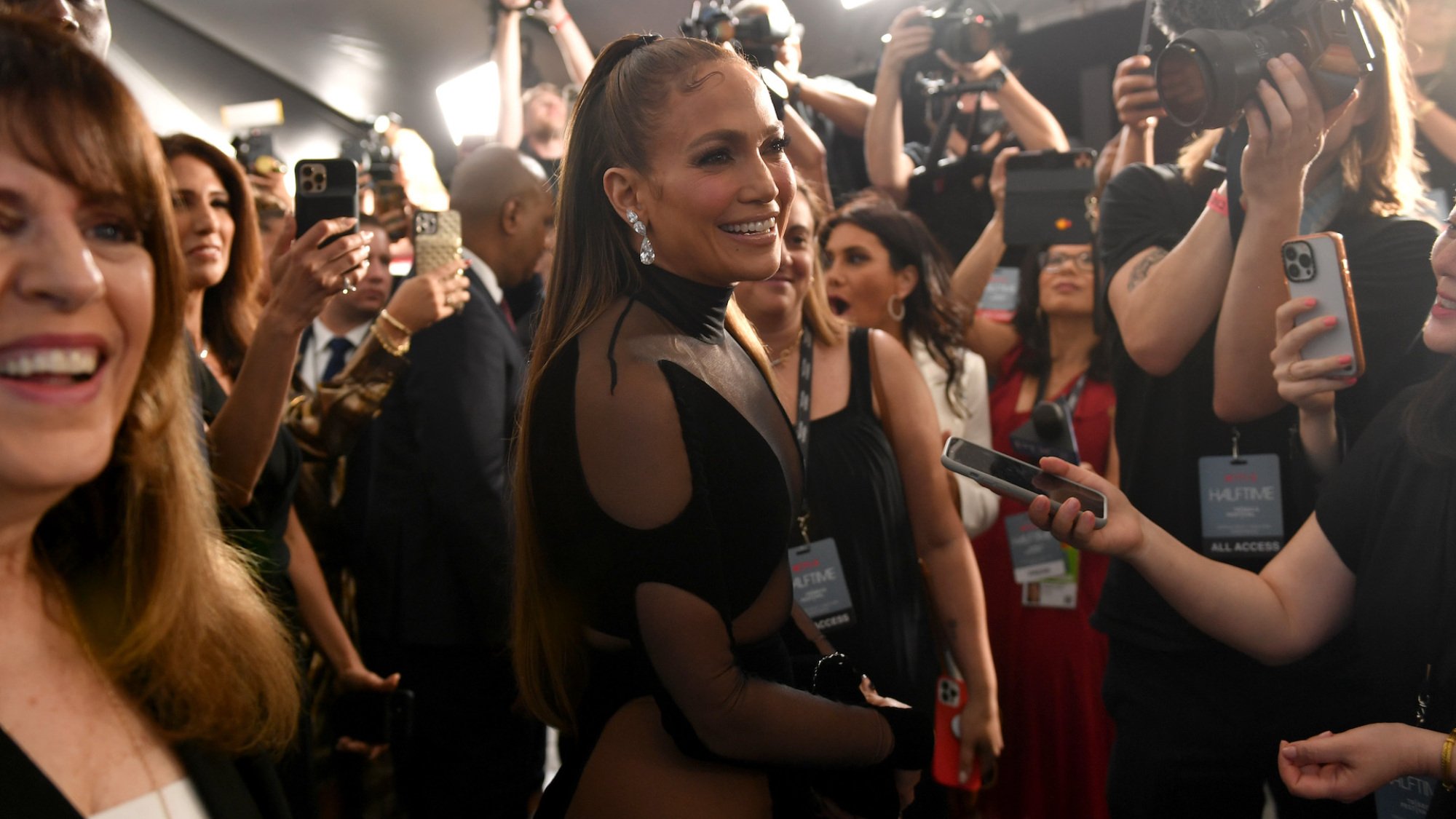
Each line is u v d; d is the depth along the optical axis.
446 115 6.02
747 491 1.24
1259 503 1.88
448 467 2.49
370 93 6.31
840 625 1.96
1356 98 1.66
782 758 1.22
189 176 2.02
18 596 0.90
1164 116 2.65
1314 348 1.62
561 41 4.20
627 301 1.27
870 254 2.65
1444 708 1.35
